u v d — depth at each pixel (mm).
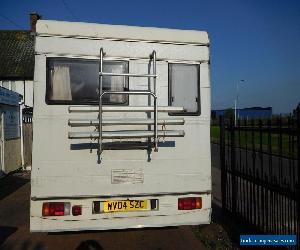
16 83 22828
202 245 5223
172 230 5957
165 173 4695
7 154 12273
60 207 4414
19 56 24203
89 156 4488
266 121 5082
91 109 4418
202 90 4898
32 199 4379
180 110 4484
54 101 4488
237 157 6910
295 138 4484
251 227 5445
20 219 6730
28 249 5078
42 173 4410
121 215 4547
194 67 4902
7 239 5520
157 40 4785
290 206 4594
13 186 10367
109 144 4512
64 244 5285
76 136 4258
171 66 4824
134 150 4594
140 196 4609
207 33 4973
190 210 4750
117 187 4543
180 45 4871
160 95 4773
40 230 4367
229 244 5145
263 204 5078
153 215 4629
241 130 5770
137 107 4418
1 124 11617
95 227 4477
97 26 4648
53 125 4469
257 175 5230
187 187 4766
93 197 4488
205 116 4887
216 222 6199
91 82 4586
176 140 4758
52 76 4508
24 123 14438
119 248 5113
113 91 4352
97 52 4617
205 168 4840
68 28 4566
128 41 4711
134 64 4703
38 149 4422
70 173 4453
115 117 4559
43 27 4512
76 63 4570
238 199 6410
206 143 4867
